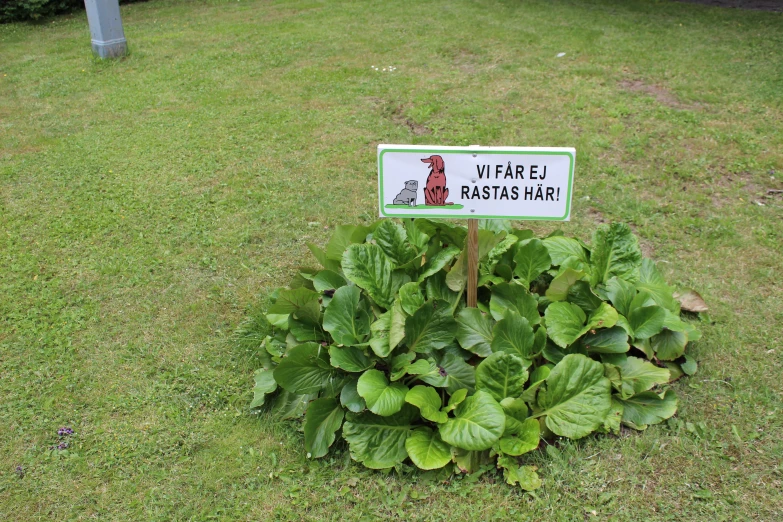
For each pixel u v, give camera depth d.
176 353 3.62
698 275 4.09
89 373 3.50
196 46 9.47
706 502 2.70
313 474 2.88
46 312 3.97
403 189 2.93
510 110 6.52
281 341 3.42
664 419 3.03
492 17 9.98
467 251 3.12
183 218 4.95
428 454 2.78
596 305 3.22
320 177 5.47
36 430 3.14
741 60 7.54
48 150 6.20
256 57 8.80
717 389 3.23
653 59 7.68
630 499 2.72
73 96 7.68
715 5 10.27
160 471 2.92
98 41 8.91
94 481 2.88
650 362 3.32
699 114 6.21
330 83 7.64
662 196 4.97
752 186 5.07
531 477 2.78
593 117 6.25
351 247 3.27
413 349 3.08
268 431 3.11
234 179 5.48
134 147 6.18
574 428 2.84
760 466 2.84
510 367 2.90
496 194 2.92
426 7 10.93
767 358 3.41
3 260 4.49
